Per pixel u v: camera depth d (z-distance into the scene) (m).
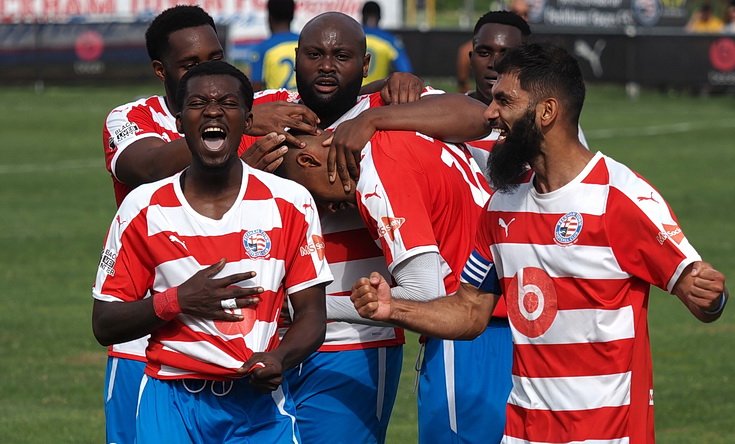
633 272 14.83
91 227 50.25
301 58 19.05
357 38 19.03
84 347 32.78
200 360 15.85
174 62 19.30
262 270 16.00
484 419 19.50
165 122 19.58
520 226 15.31
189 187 16.12
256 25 109.06
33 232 48.97
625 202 14.70
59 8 110.56
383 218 17.97
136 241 16.03
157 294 15.68
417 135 18.72
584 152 15.10
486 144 20.52
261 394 16.30
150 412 16.17
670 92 107.25
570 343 15.09
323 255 16.59
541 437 15.41
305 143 18.50
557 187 15.02
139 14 111.00
